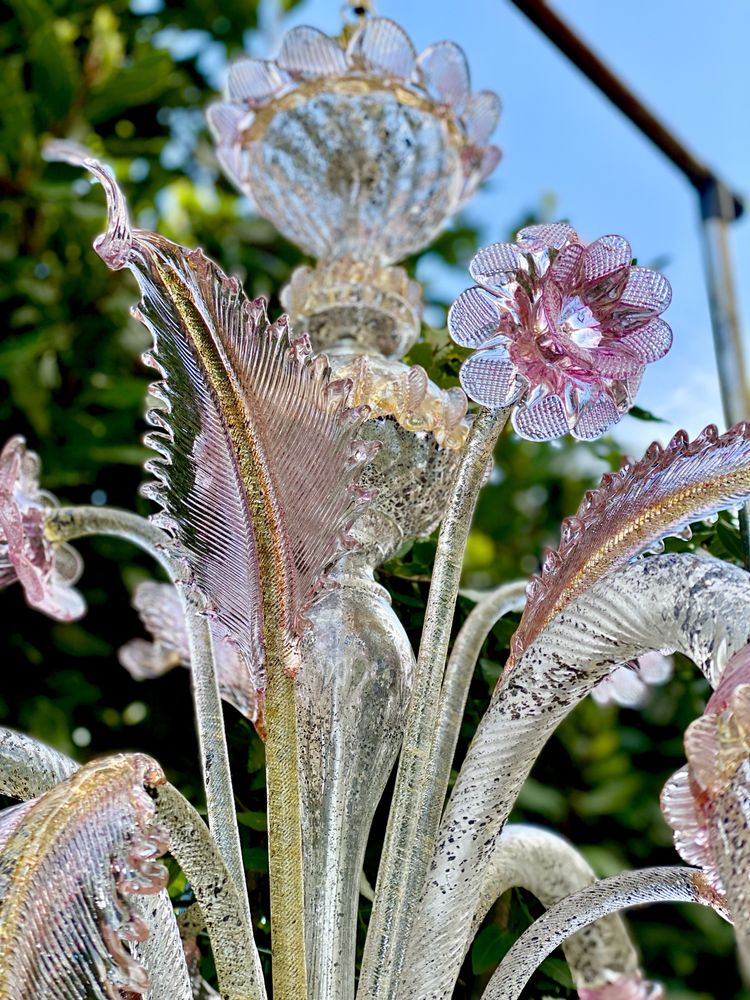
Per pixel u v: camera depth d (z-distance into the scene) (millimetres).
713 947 1632
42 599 999
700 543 1129
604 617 759
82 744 1580
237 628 775
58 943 635
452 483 874
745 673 642
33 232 1744
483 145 1198
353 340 1018
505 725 785
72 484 1628
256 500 758
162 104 1950
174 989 734
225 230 1922
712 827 618
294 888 743
